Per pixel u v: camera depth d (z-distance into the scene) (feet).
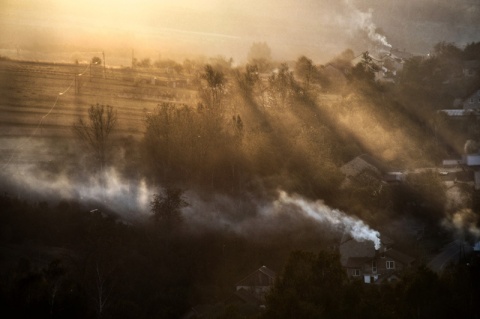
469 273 186.19
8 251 252.83
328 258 180.24
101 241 262.88
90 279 240.32
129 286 247.70
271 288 185.47
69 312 206.49
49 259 248.93
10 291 205.87
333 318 169.89
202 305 246.47
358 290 176.45
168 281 259.60
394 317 170.81
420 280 177.17
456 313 174.40
